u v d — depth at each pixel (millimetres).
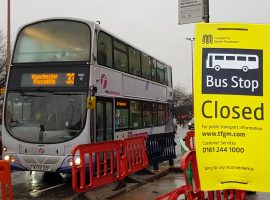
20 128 12367
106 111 13430
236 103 5164
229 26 5215
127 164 11766
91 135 12117
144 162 13227
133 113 16000
